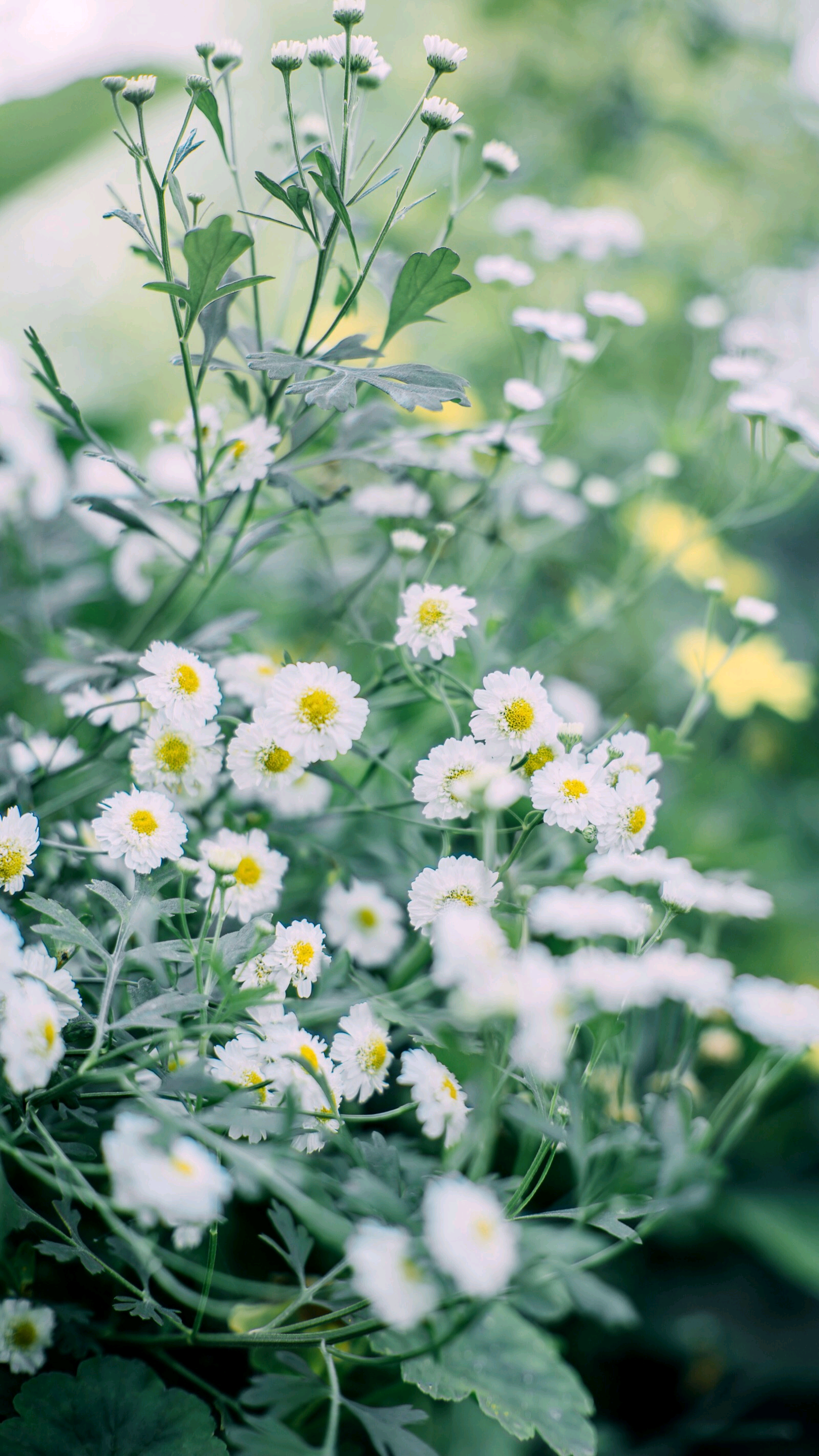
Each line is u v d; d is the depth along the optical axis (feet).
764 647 2.24
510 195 3.11
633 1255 2.09
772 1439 1.98
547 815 1.56
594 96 3.28
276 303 3.17
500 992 1.40
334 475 1.97
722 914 1.79
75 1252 1.49
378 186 1.59
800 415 1.93
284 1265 1.73
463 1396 1.57
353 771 1.89
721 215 3.45
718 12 3.29
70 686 1.68
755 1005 1.61
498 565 2.11
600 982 1.46
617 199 3.27
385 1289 1.36
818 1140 2.19
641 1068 1.96
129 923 1.51
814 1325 2.06
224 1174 1.39
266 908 1.60
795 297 3.11
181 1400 1.54
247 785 1.60
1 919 1.46
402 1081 1.51
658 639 2.68
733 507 2.08
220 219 1.50
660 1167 1.56
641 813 1.60
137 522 1.70
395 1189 1.47
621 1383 2.00
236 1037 1.53
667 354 3.19
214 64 1.68
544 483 2.18
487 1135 1.54
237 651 1.80
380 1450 1.46
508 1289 1.44
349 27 1.56
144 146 1.59
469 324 3.04
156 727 1.60
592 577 2.24
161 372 3.48
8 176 2.26
